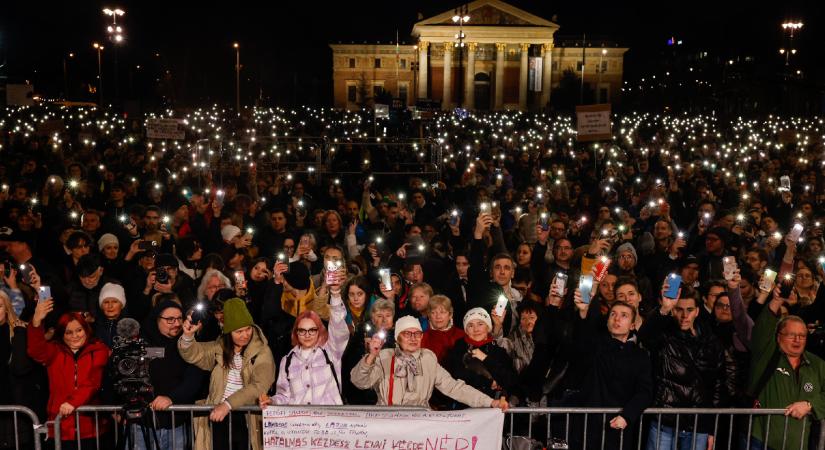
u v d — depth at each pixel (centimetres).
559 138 3219
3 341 631
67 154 2052
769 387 616
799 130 3216
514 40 9406
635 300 681
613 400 601
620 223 1190
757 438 613
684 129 4100
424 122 3531
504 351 639
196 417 603
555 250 970
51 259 1010
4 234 871
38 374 641
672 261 1005
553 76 9988
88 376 609
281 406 555
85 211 1197
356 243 1134
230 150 2208
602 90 9969
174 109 6066
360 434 554
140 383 609
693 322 639
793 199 1504
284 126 3853
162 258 805
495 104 9612
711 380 624
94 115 4072
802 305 778
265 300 730
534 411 566
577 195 1647
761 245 1051
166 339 627
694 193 1612
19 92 3344
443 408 647
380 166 2245
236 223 1158
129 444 600
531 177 2075
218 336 668
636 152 2512
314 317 606
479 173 2075
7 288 706
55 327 650
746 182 1817
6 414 627
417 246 915
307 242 920
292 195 1588
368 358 581
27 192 1283
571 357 645
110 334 714
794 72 5109
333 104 10119
